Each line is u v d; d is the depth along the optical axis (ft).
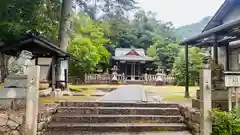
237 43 35.06
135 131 16.29
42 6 28.40
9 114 14.06
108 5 46.39
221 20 40.14
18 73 16.12
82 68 65.87
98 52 73.41
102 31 83.15
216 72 17.19
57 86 31.07
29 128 13.75
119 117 17.65
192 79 64.03
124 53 95.35
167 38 114.21
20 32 23.52
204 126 13.85
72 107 18.97
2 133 13.51
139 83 74.02
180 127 16.57
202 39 30.27
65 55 29.96
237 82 14.29
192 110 15.84
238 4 35.45
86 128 16.21
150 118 17.75
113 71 82.28
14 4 21.54
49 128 16.03
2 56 28.45
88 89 41.37
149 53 98.37
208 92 14.03
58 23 38.04
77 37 67.82
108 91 35.96
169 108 19.13
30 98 13.93
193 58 65.21
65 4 35.12
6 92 15.28
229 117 13.83
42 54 29.12
